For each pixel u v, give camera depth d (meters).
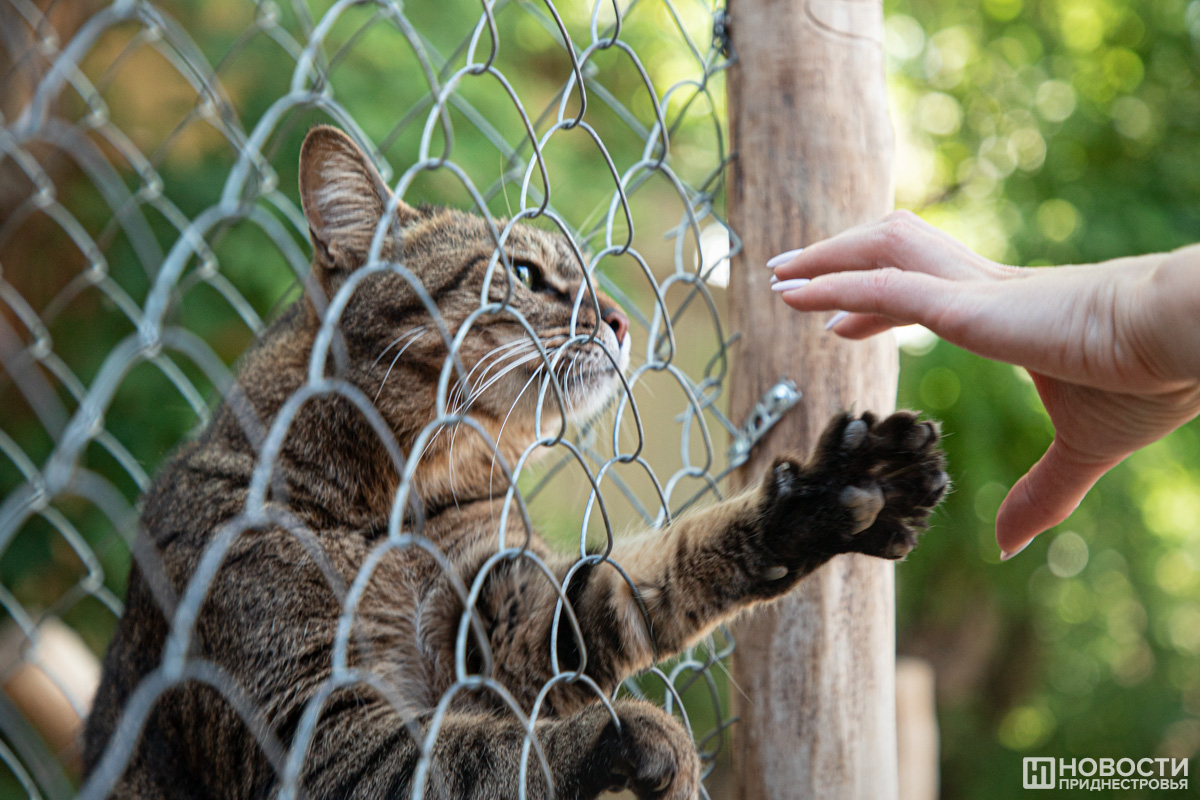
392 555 0.63
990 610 1.86
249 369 0.67
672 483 0.62
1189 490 1.85
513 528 0.68
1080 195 1.54
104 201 0.99
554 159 1.17
